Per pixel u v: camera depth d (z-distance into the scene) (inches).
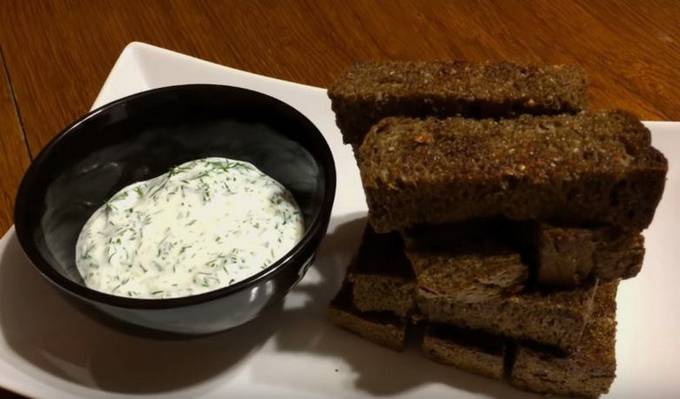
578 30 13.6
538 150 7.7
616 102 12.3
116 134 9.9
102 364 9.1
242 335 9.4
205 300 7.8
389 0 14.4
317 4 14.5
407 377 9.0
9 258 9.8
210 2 14.7
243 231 8.8
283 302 9.8
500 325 8.7
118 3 14.7
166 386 8.9
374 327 9.1
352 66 9.3
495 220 8.4
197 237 8.8
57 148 9.2
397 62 9.3
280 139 9.9
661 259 9.9
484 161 7.7
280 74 13.3
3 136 12.4
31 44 14.0
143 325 8.1
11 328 9.3
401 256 9.1
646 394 8.7
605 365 8.3
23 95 13.1
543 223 7.8
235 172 9.5
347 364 9.1
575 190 7.5
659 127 10.9
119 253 8.8
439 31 13.8
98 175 9.9
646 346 9.0
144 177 10.4
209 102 9.9
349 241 10.4
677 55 13.1
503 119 8.4
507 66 9.0
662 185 7.3
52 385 8.8
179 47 13.9
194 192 9.1
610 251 7.9
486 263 8.1
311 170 9.6
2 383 8.7
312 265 10.1
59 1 14.8
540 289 8.4
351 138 9.4
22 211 8.5
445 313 8.8
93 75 13.4
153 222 9.0
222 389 8.9
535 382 8.7
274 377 9.0
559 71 8.8
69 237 9.4
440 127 8.2
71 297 8.0
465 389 8.9
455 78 8.8
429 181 7.7
